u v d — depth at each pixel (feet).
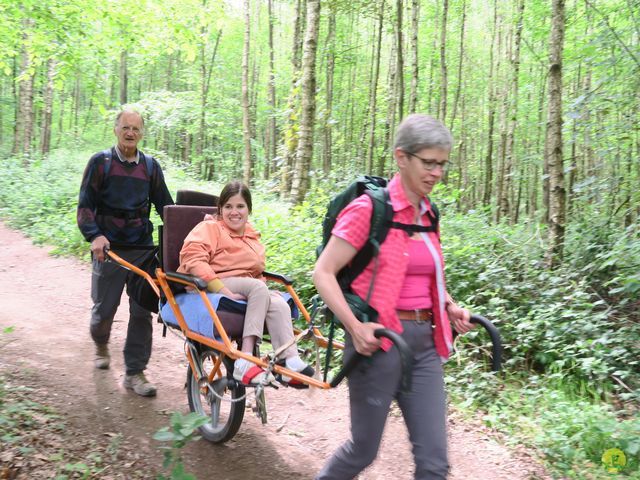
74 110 115.55
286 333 11.50
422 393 7.99
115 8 35.14
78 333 19.83
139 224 15.24
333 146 73.67
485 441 13.51
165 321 13.24
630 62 21.95
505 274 21.02
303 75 31.27
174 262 12.95
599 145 24.35
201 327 11.68
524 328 17.92
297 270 22.15
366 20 77.61
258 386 10.18
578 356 17.37
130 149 14.84
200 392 13.04
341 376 8.07
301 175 31.30
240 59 93.40
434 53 61.57
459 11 59.16
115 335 19.74
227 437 12.32
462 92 72.59
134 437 12.81
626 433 12.57
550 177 22.07
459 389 16.07
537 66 55.88
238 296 11.83
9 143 96.37
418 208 8.13
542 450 12.80
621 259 20.06
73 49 37.22
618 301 20.11
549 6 44.24
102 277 15.21
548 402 15.12
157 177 15.43
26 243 33.96
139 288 13.76
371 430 7.99
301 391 16.12
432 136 7.55
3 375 15.17
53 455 11.14
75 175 48.88
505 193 45.19
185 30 38.60
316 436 13.60
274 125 79.41
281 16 94.07
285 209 30.83
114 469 11.24
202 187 46.06
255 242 13.23
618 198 25.31
